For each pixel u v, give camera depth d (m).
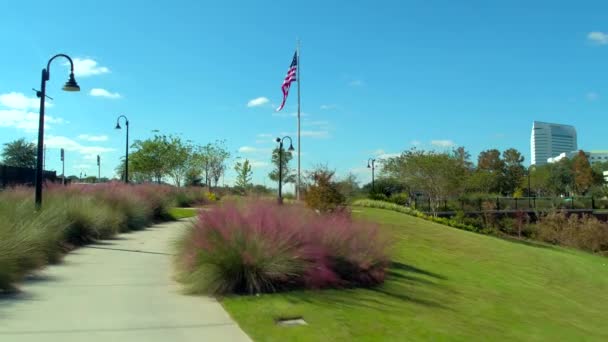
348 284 10.48
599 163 108.75
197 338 6.42
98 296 8.43
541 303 13.30
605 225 34.94
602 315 13.30
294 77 33.06
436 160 44.56
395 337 7.28
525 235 38.34
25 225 10.62
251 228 9.66
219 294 8.84
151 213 21.73
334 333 7.01
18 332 6.36
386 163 48.94
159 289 9.14
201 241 9.47
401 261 15.68
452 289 12.53
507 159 88.69
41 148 14.50
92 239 15.05
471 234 27.98
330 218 12.28
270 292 9.17
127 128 31.59
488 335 8.74
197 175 49.22
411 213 35.03
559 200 47.22
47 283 9.30
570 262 22.80
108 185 21.09
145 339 6.29
